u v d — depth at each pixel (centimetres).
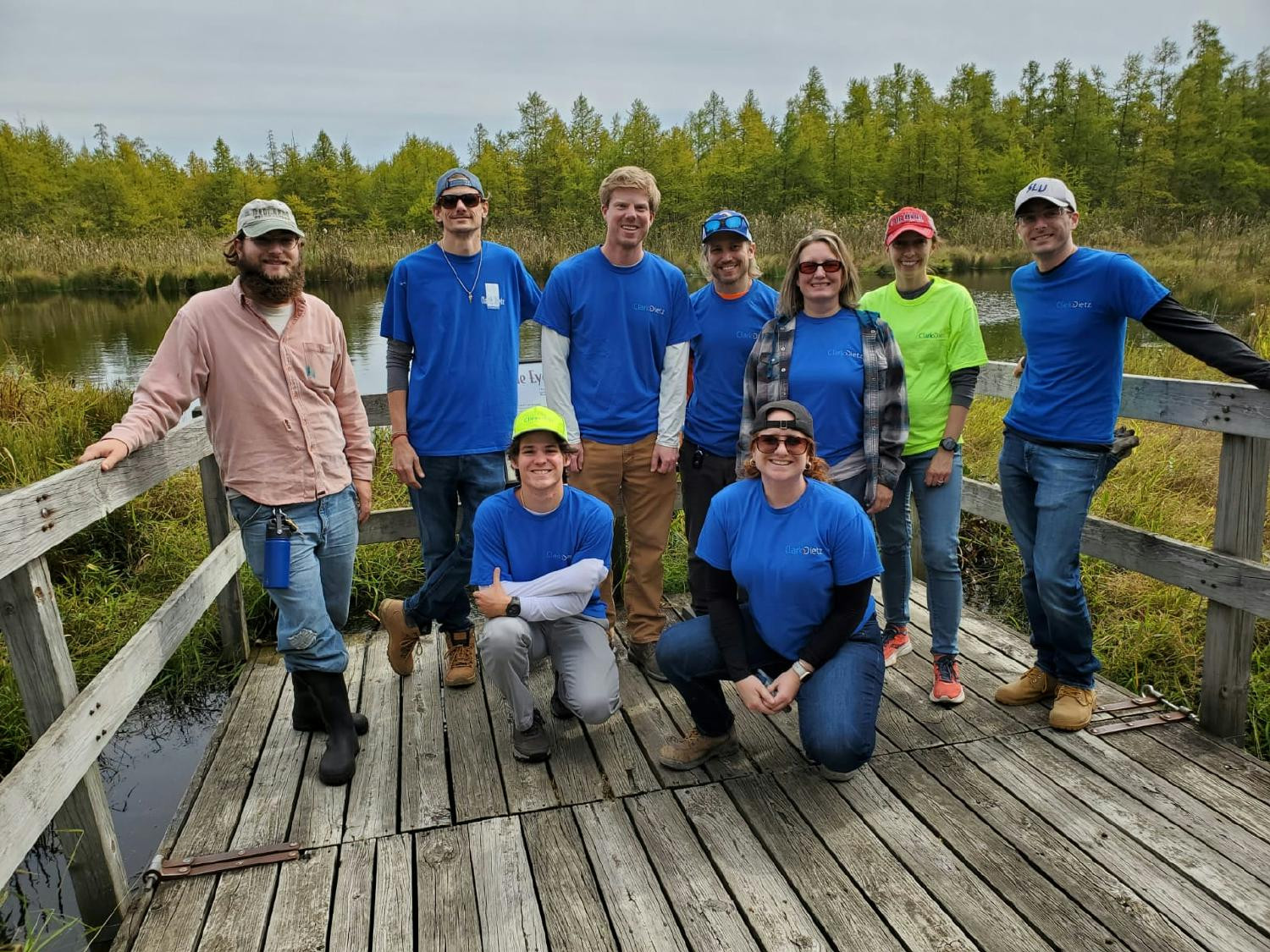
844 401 287
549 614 266
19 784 173
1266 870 217
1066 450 273
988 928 199
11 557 178
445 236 309
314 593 264
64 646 205
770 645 261
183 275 2788
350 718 279
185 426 301
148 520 512
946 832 235
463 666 333
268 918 208
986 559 490
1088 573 430
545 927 203
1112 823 238
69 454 583
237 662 371
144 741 340
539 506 276
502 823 245
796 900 210
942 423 310
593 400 316
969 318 302
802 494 246
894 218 308
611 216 298
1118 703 308
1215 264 1727
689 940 198
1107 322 263
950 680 309
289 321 257
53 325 1667
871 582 247
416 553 472
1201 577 279
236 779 270
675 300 315
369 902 213
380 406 413
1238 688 279
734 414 321
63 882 261
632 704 316
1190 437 558
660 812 248
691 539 342
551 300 310
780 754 279
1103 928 198
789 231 2650
